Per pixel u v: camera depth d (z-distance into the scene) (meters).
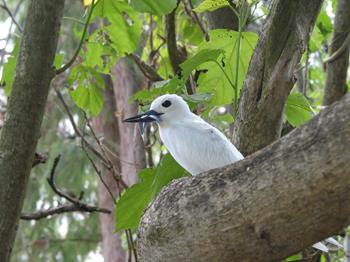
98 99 11.14
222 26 10.47
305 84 10.79
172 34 11.38
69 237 21.25
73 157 19.45
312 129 5.16
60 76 18.14
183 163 8.27
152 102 8.69
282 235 5.39
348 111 5.00
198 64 8.64
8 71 9.87
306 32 7.89
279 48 7.81
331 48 11.02
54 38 8.00
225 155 7.95
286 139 5.32
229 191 5.62
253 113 7.98
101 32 10.67
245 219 5.52
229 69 9.43
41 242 20.97
